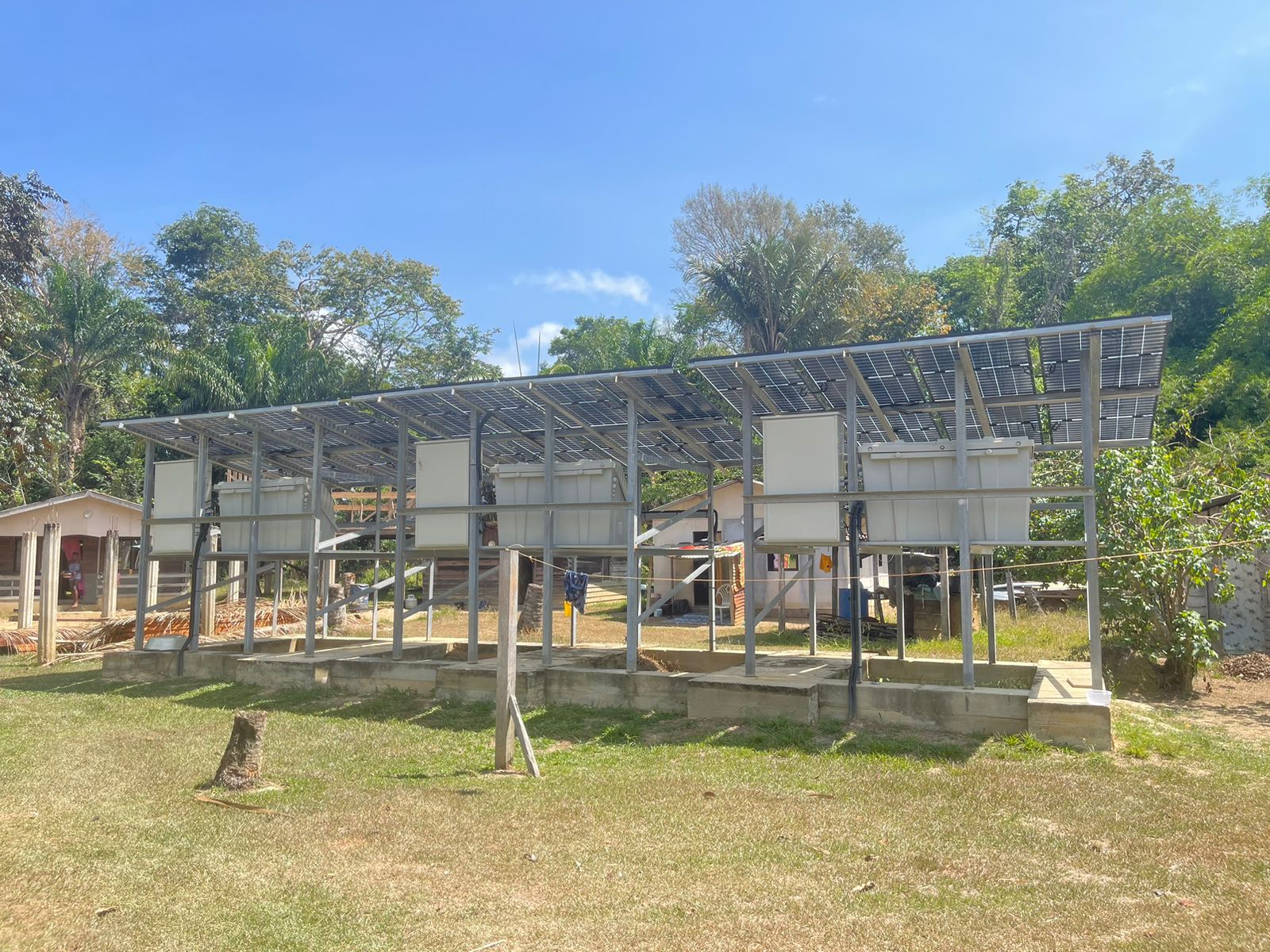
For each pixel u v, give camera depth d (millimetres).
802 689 10703
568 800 7883
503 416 14594
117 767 9289
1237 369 30938
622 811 7508
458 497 14047
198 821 7363
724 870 6062
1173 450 16125
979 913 5273
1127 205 51438
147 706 13180
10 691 14922
